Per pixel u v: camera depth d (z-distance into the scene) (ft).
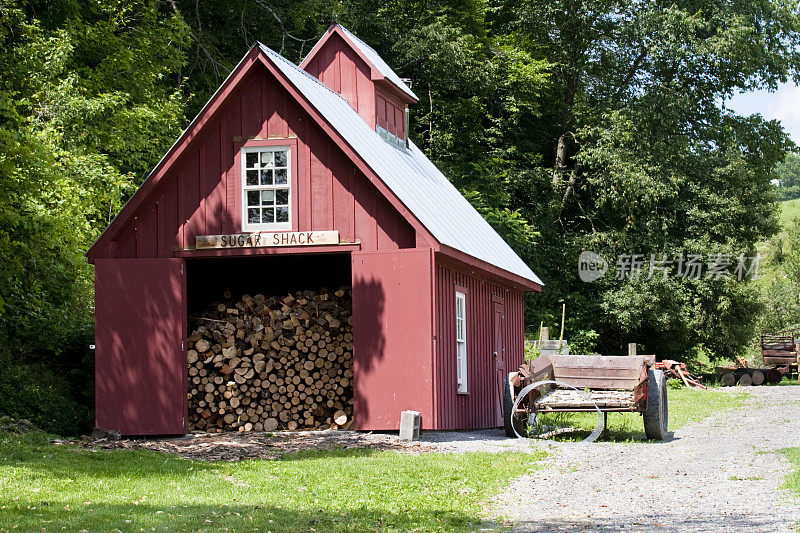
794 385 122.93
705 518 33.22
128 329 57.31
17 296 63.52
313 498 36.99
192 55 117.08
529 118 149.69
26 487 35.35
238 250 57.57
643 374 57.06
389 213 56.85
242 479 40.81
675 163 132.98
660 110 133.28
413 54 127.13
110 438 55.88
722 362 173.47
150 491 36.52
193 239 58.13
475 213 89.45
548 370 59.88
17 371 59.26
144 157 89.04
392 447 51.75
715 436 60.75
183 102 105.81
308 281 70.90
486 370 71.97
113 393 56.90
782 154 140.87
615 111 133.08
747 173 133.90
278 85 58.29
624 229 135.13
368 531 31.68
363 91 73.10
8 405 54.49
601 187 137.69
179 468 42.32
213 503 34.63
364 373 56.39
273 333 60.59
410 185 64.54
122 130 84.28
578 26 142.51
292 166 57.88
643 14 135.44
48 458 41.93
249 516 32.53
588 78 145.48
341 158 57.57
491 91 138.72
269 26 125.39
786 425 66.18
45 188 64.03
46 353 65.26
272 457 47.62
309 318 60.80
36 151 60.13
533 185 142.51
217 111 57.67
